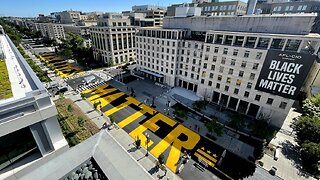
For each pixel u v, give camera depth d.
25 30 195.38
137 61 77.38
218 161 32.47
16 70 26.48
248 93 45.03
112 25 88.00
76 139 36.25
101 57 98.81
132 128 41.62
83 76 75.00
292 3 73.50
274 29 40.62
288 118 46.81
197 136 39.62
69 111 44.19
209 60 49.72
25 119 16.31
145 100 54.91
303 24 36.72
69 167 16.11
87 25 151.00
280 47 38.06
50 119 18.86
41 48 131.75
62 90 59.22
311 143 30.61
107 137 19.89
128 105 52.22
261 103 43.62
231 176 29.94
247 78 43.81
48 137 19.08
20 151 18.27
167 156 33.72
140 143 35.78
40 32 178.75
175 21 61.34
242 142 38.03
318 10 69.62
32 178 14.98
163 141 37.72
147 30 67.06
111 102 53.72
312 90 46.59
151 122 44.19
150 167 31.12
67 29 158.38
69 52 100.88
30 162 18.61
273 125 43.56
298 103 54.38
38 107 17.20
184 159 32.22
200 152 35.00
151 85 67.44
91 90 61.62
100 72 81.06
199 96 57.12
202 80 54.38
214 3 87.50
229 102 50.28
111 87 64.75
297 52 35.16
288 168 31.66
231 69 45.97
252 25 43.69
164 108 51.12
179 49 59.22
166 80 67.38
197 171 30.69
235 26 46.75
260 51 39.66
